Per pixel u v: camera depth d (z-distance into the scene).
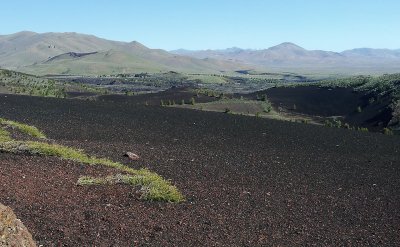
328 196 15.67
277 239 10.94
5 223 7.20
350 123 53.62
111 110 40.06
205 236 10.63
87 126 29.67
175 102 62.75
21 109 36.97
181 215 12.02
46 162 15.84
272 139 28.94
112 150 21.19
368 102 60.56
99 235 9.95
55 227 10.05
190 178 16.70
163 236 10.36
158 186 13.82
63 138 24.69
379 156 24.88
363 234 11.91
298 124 38.00
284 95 76.06
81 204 11.88
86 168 15.71
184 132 29.69
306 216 13.08
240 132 31.20
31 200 11.59
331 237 11.45
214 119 37.66
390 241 11.50
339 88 74.69
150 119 35.38
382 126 48.41
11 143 17.58
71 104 43.09
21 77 76.62
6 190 11.98
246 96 80.19
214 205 13.30
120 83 151.50
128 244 9.66
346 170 20.58
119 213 11.55
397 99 54.34
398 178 19.42
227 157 21.75
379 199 15.70
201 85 149.62
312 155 24.03
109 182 14.09
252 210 13.16
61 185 13.30
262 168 19.69
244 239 10.70
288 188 16.41
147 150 22.06
